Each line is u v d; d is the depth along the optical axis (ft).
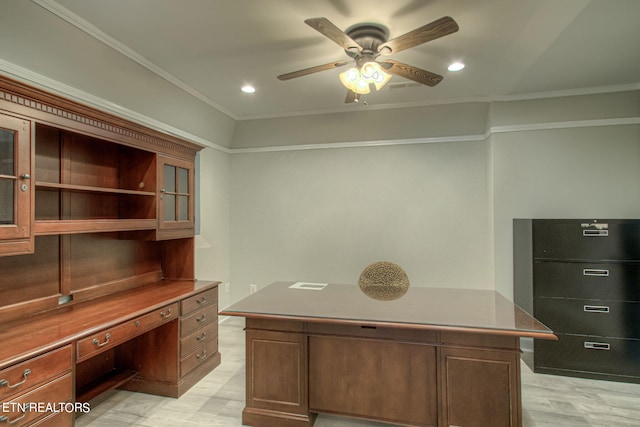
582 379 9.25
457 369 6.22
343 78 7.08
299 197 14.21
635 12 6.57
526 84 10.27
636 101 10.47
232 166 14.84
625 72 9.40
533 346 9.68
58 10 6.20
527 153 11.32
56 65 6.95
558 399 8.18
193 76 9.56
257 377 7.09
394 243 13.33
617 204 10.70
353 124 13.15
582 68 9.14
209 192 13.35
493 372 6.07
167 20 6.78
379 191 13.44
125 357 8.57
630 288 9.06
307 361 6.87
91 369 8.02
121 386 8.53
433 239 12.97
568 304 9.44
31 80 6.69
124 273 8.87
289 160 14.30
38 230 5.70
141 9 6.38
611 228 9.18
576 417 7.41
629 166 10.62
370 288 8.83
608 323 9.18
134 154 8.55
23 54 6.36
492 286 11.75
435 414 6.35
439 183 12.91
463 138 12.64
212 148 13.57
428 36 5.82
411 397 6.47
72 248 7.44
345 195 13.76
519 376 5.97
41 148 6.74
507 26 7.11
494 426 6.05
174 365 8.23
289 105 12.17
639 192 10.56
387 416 6.59
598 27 7.13
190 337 8.67
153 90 9.48
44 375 4.99
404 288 8.82
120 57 7.96
